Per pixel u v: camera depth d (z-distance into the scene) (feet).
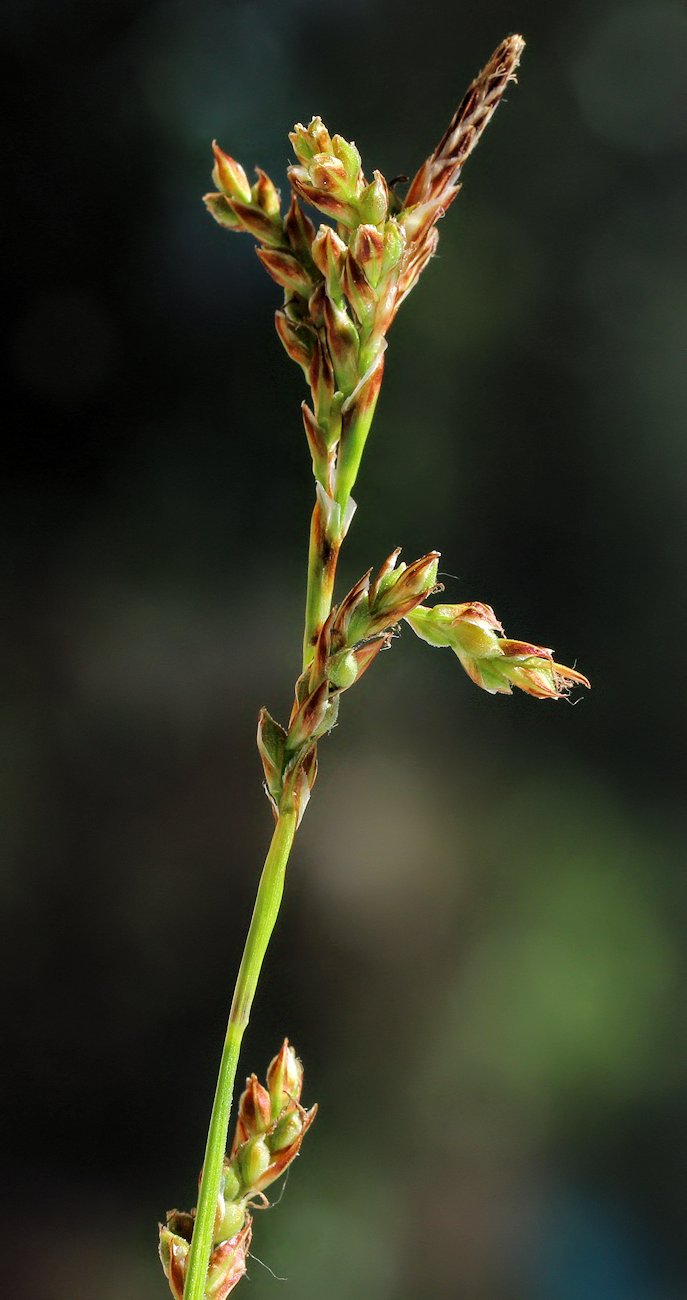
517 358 4.43
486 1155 3.36
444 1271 3.10
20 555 4.04
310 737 0.72
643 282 4.51
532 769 4.05
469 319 4.42
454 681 4.03
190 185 4.38
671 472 4.39
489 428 4.38
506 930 3.75
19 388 4.22
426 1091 3.44
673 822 4.10
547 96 4.59
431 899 3.74
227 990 3.55
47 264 4.31
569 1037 3.56
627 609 4.32
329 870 3.70
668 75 4.58
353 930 3.64
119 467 4.21
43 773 3.72
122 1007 3.48
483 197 4.51
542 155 4.56
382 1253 3.12
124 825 3.71
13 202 4.31
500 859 3.85
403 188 4.05
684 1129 3.51
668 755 4.16
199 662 3.96
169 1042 3.47
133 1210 3.20
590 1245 3.21
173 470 4.22
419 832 3.80
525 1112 3.45
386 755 3.91
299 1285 3.01
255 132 4.42
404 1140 3.36
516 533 4.35
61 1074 3.38
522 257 4.49
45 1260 3.05
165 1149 3.31
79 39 4.39
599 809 4.04
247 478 4.23
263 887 0.72
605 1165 3.40
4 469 4.14
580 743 4.11
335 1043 3.50
